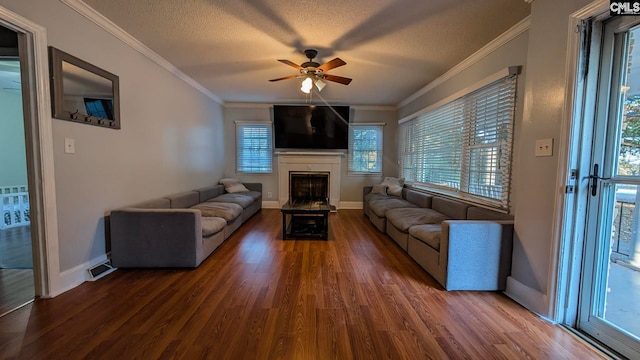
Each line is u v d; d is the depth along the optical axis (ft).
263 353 5.07
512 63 8.62
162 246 8.84
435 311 6.61
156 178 11.46
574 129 5.76
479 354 5.14
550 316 6.26
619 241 5.49
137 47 9.93
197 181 15.60
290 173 20.35
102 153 8.48
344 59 11.25
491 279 7.69
